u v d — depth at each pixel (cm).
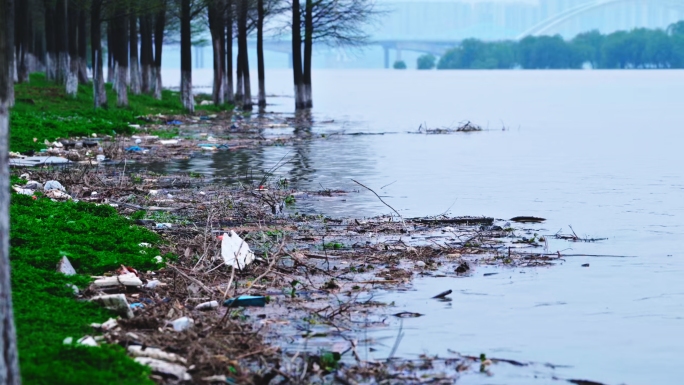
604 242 1438
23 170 2116
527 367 869
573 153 2928
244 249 1250
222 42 5778
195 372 813
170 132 3525
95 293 1027
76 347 786
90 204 1530
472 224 1595
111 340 857
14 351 607
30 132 2828
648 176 2302
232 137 3434
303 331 966
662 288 1154
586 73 19238
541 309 1059
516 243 1422
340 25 5641
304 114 5200
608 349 922
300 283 1145
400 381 827
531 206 1803
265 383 808
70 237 1252
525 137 3594
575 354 906
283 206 1769
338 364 862
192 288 1109
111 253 1202
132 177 2123
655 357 898
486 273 1229
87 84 5366
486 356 898
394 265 1266
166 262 1220
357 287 1138
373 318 1018
